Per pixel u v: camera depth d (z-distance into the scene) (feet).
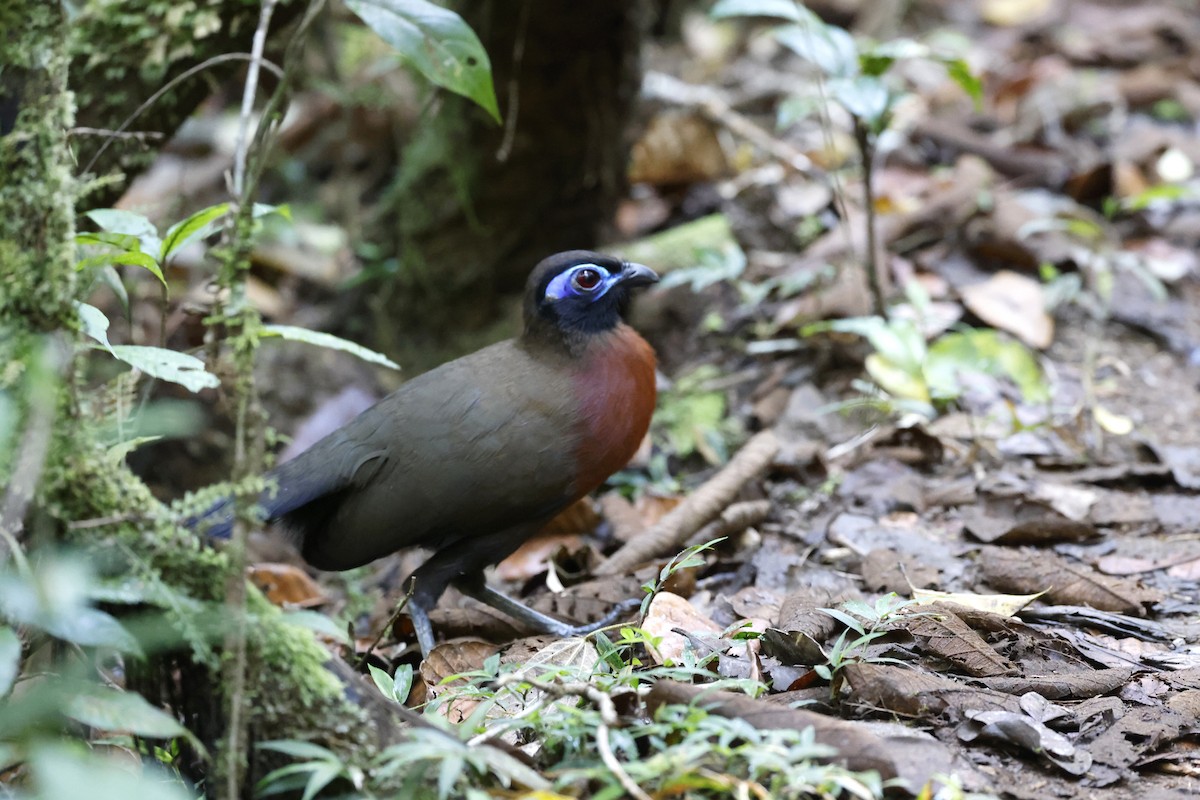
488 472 26.16
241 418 15.79
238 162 16.21
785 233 45.57
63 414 16.12
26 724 15.15
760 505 31.55
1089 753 18.70
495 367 27.43
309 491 26.25
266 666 16.24
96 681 17.58
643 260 44.60
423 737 16.19
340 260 53.57
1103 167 44.68
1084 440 33.91
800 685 20.75
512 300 47.26
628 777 15.17
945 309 39.78
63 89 16.56
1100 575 25.95
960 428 34.91
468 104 44.70
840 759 16.48
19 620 15.80
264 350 47.88
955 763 17.84
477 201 46.37
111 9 31.09
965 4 67.41
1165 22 60.54
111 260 19.66
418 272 47.52
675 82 54.29
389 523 26.43
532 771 15.99
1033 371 34.94
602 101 44.91
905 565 27.40
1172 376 37.50
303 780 16.21
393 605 31.78
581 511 32.65
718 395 39.73
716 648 22.54
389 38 20.52
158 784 13.21
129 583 15.81
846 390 38.04
